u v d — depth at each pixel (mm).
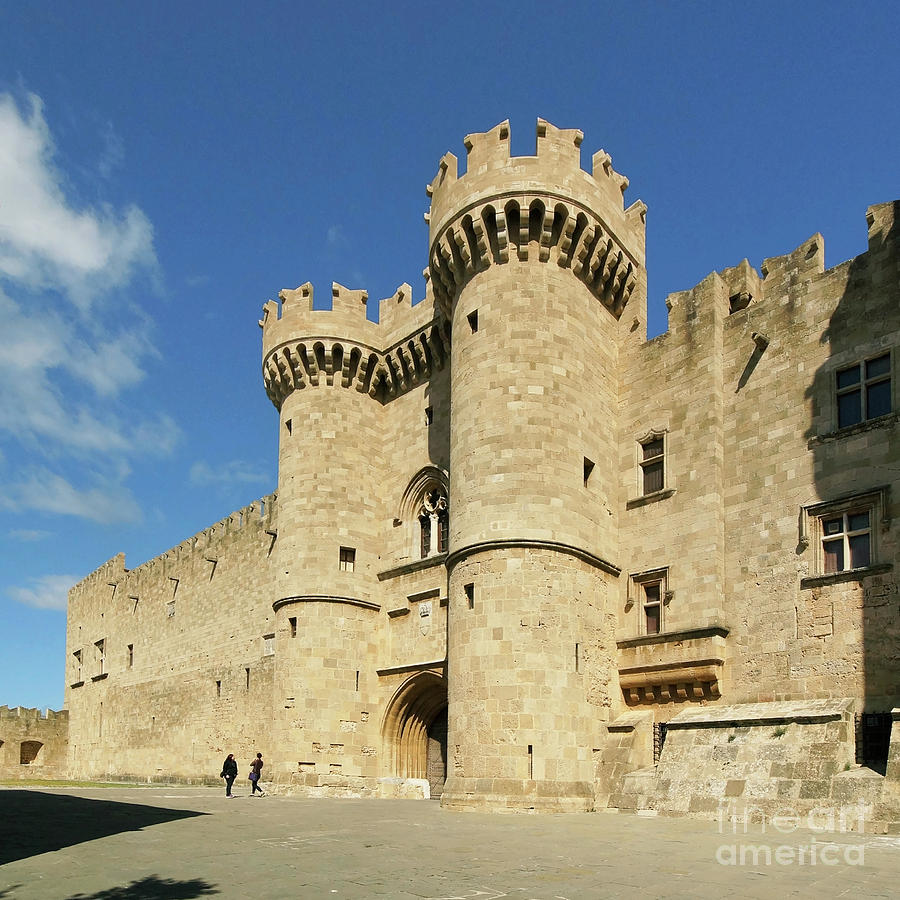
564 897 12094
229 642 52281
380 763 37500
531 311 31359
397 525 40094
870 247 27047
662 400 31984
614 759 28016
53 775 73562
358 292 42719
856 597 25000
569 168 32438
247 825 21391
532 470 29656
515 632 28062
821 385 27438
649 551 30891
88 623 74125
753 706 26266
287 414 42469
